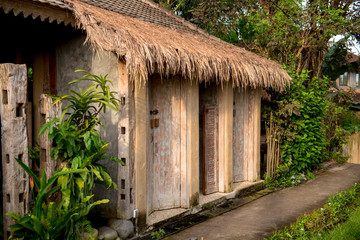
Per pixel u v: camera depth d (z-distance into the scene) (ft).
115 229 14.98
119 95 15.34
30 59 19.17
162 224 17.40
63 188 11.85
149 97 18.12
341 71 50.57
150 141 18.26
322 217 18.62
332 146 40.04
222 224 17.84
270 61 27.22
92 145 13.44
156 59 15.28
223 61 19.77
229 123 22.76
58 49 18.19
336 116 40.04
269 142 26.84
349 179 29.12
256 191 24.79
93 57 16.74
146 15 23.52
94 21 14.99
